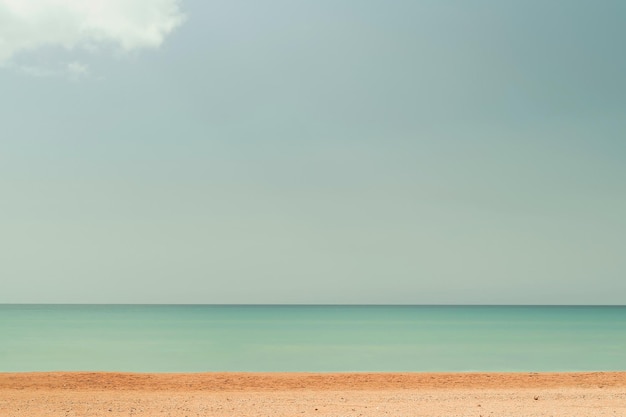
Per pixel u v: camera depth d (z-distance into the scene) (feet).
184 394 70.28
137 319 419.33
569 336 230.68
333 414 52.19
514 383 83.15
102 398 65.00
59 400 62.95
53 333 240.53
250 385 81.30
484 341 202.08
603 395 67.72
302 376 89.66
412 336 228.63
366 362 133.69
